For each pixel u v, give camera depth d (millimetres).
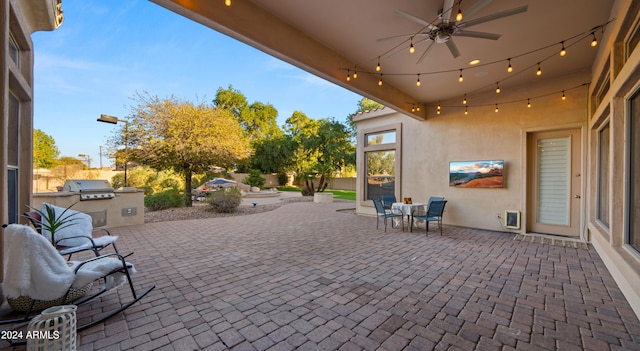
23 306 2295
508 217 5988
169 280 3230
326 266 3775
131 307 2537
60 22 4102
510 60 4789
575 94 5273
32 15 3566
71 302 2541
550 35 3939
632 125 2994
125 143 9633
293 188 23859
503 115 6156
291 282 3188
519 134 5938
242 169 21594
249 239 5430
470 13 2945
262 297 2775
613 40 3271
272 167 21609
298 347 1936
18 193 3354
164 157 9750
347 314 2428
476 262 3963
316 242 5191
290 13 3586
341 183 23125
